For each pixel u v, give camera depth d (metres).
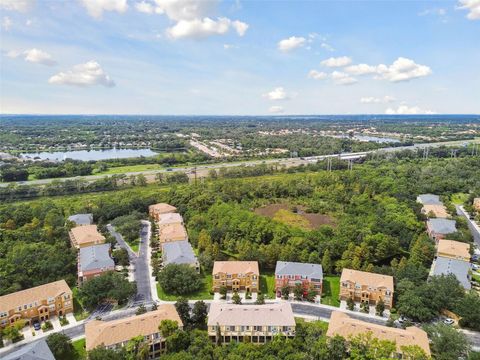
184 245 184.50
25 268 159.50
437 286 140.75
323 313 141.00
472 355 105.62
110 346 112.44
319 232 189.50
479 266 177.00
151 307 144.88
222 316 126.31
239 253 179.50
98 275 160.88
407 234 193.88
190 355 105.12
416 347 105.44
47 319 138.00
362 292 147.00
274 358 105.06
